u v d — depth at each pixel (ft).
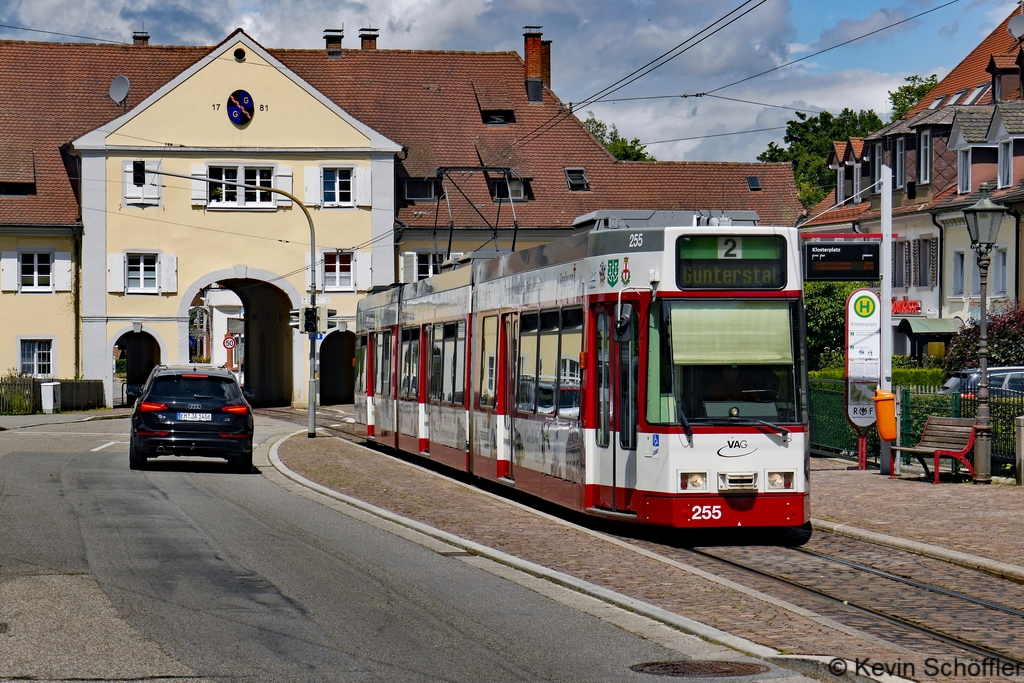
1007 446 65.26
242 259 179.11
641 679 26.68
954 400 68.59
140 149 176.04
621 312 49.06
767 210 195.93
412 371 86.48
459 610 34.17
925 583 39.86
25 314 177.37
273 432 124.47
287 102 179.11
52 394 158.30
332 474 76.54
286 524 52.60
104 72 193.36
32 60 192.65
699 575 39.78
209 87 177.78
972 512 53.62
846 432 80.28
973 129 141.79
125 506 57.67
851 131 330.95
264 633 30.99
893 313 156.15
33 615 32.78
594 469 51.39
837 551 46.42
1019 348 113.29
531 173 192.24
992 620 34.27
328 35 203.92
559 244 56.18
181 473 76.59
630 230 49.70
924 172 156.25
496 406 64.64
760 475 47.80
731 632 31.42
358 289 181.27
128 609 33.71
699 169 198.18
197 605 34.37
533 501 66.28
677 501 47.34
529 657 28.71
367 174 180.65
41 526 50.21
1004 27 170.19
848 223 174.91
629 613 33.73
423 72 202.49
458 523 52.90
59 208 178.29
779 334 48.57
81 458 87.51
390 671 27.32
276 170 179.01
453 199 187.42
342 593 36.52
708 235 48.42
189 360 178.60
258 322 205.77
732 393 48.03
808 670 27.20
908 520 51.60
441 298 78.54
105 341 176.24
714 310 48.32
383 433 96.12
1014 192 131.23
